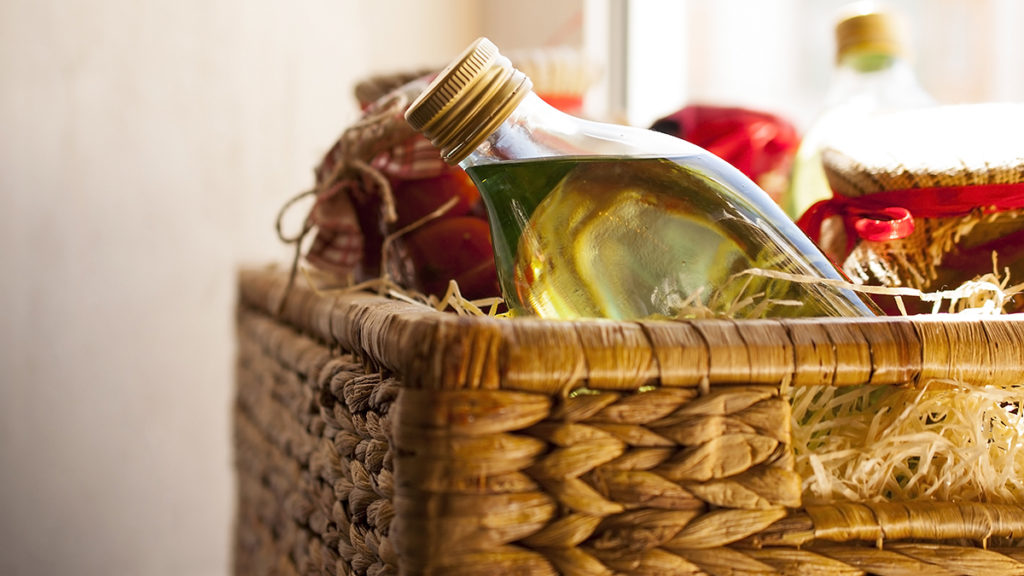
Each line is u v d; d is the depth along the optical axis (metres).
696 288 0.49
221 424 1.06
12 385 0.98
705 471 0.45
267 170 1.05
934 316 0.47
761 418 0.45
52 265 0.99
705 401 0.45
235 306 0.90
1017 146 0.52
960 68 0.97
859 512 0.46
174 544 1.05
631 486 0.44
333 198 0.61
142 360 1.03
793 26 1.07
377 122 0.59
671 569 0.44
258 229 1.06
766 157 0.74
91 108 0.99
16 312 0.97
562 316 0.50
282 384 0.67
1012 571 0.46
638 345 0.44
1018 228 0.53
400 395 0.44
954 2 0.97
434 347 0.43
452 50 1.09
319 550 0.58
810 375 0.45
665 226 0.49
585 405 0.44
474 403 0.43
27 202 0.97
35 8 0.96
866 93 0.68
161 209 1.02
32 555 0.99
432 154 0.60
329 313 0.56
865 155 0.54
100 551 1.02
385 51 1.07
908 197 0.53
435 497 0.44
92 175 0.99
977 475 0.48
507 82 0.48
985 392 0.47
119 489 1.03
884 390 0.49
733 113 0.73
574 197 0.50
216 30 1.03
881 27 0.69
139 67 1.00
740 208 0.50
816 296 0.50
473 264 0.59
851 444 0.48
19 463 0.98
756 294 0.49
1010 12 0.95
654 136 0.52
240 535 0.85
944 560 0.46
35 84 0.97
